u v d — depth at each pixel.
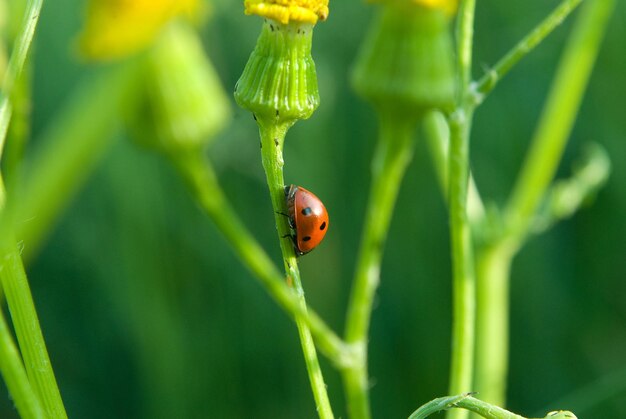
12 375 0.23
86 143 0.27
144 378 0.36
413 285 0.38
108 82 0.28
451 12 0.28
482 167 0.41
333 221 0.37
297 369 0.37
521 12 0.43
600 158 0.33
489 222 0.32
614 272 0.39
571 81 0.32
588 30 0.32
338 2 0.41
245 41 0.39
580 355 0.38
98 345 0.39
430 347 0.37
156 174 0.36
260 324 0.37
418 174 0.39
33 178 0.27
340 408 0.36
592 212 0.40
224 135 0.37
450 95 0.28
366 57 0.28
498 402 0.32
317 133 0.37
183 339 0.36
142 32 0.27
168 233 0.36
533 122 0.41
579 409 0.32
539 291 0.38
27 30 0.24
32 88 0.39
